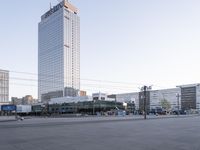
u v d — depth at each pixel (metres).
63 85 178.50
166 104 173.50
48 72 177.50
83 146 16.25
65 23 183.62
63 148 15.52
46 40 181.50
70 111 149.00
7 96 166.50
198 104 170.50
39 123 44.12
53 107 158.25
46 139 19.91
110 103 143.25
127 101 163.88
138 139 19.64
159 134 23.23
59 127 32.94
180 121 46.88
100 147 15.83
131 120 52.44
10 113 128.50
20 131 27.25
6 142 18.27
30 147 15.97
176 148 15.31
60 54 180.38
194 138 20.11
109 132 25.45
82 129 29.36
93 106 135.62
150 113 120.62
